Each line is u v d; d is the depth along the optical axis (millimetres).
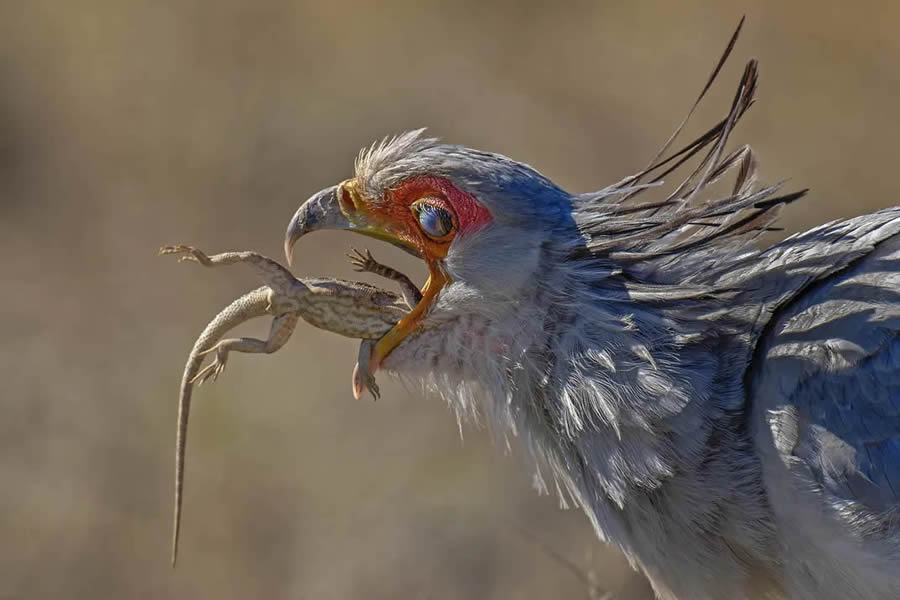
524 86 19562
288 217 17594
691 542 6539
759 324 6621
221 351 7309
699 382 6461
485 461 12523
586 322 6652
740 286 6684
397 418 13289
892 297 6453
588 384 6602
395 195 7055
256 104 19297
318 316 7137
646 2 21000
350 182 7266
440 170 6906
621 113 18797
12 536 12602
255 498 12711
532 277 6715
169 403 13984
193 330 15555
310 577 11984
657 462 6449
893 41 19609
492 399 6988
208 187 18094
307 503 12578
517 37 20812
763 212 6812
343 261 16031
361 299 7129
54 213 17875
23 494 12961
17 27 20688
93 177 18391
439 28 21000
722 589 6602
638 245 6719
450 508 12141
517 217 6746
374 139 18578
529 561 11477
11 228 17672
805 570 6441
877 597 6316
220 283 16422
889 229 6688
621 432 6535
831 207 16719
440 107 19203
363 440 13133
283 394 13797
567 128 18609
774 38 20000
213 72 20000
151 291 16344
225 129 18922
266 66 20141
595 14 21078
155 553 12398
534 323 6738
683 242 6781
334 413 13516
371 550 11977
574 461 6809
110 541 12516
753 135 18141
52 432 13773
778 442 6367
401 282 7211
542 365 6762
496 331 6844
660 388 6430
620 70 19781
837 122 18297
